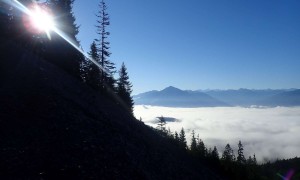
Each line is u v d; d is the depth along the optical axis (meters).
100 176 20.11
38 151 19.56
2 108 22.61
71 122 25.28
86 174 19.47
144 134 40.91
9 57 33.84
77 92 36.56
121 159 24.03
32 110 24.20
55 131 22.69
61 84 34.50
